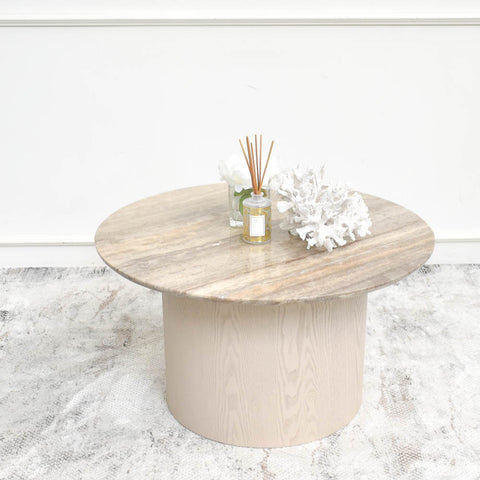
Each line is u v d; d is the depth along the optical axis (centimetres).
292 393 207
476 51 322
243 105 333
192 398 217
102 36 318
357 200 212
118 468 206
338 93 331
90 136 337
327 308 200
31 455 212
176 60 323
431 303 313
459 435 221
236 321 197
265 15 314
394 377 254
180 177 347
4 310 309
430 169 346
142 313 306
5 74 323
